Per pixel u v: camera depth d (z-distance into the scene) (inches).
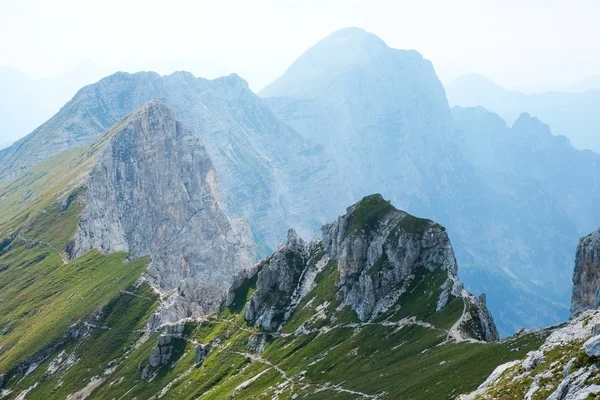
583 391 2810.0
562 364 3408.0
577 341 3604.8
